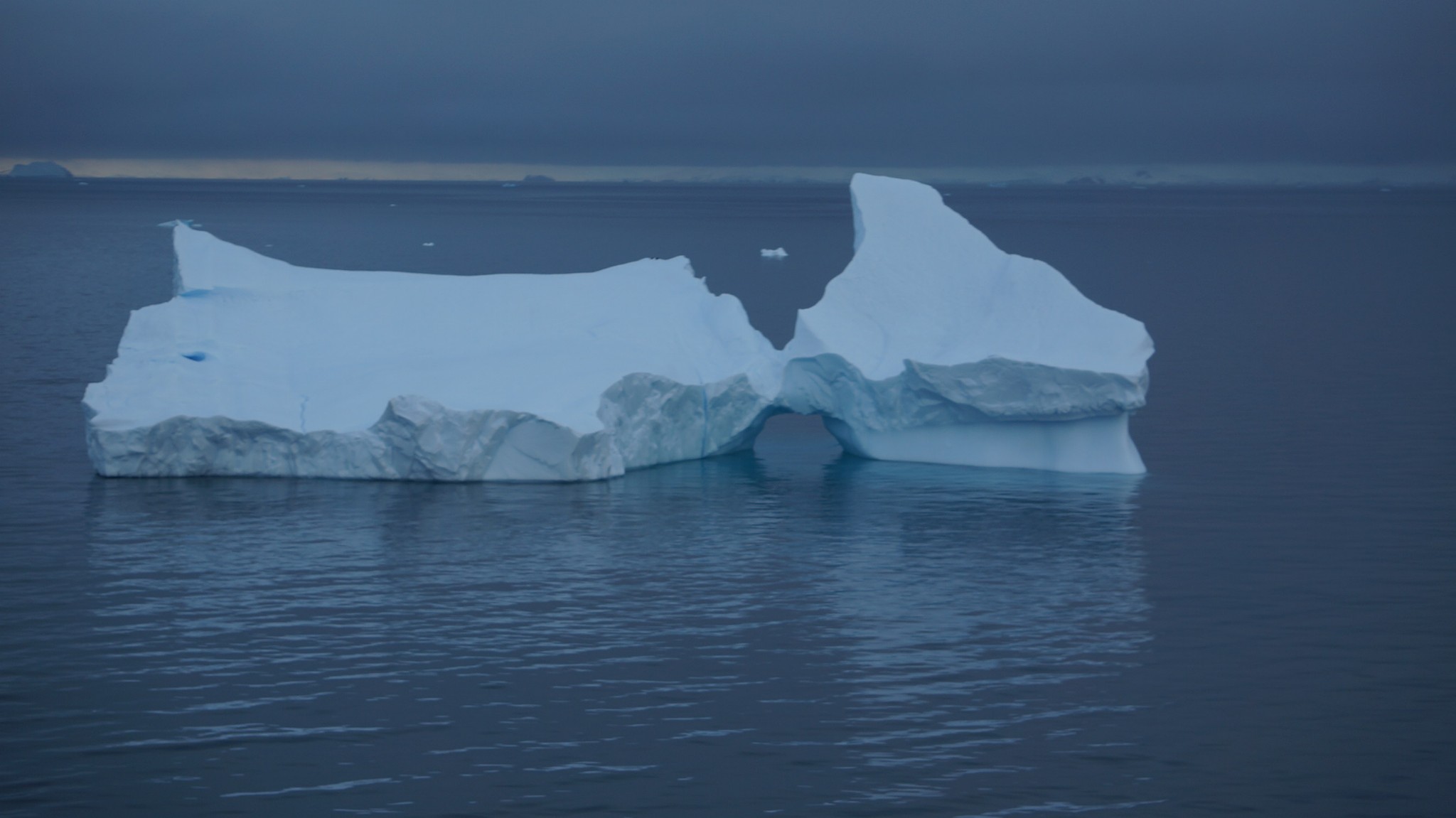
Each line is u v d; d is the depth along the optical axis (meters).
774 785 18.88
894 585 27.94
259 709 21.30
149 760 19.45
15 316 70.12
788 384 40.12
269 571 28.05
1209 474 38.22
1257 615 26.25
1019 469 38.72
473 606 26.25
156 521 31.52
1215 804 18.50
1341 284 99.50
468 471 35.28
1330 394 52.06
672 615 25.89
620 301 42.75
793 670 23.20
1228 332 71.31
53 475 35.97
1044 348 38.03
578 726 20.80
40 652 23.53
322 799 18.33
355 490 34.62
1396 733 20.89
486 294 42.41
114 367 37.50
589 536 31.17
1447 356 62.06
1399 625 25.78
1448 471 38.59
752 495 35.31
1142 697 22.16
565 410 35.91
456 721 20.95
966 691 22.31
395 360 38.66
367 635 24.56
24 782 18.72
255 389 36.88
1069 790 18.83
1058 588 27.84
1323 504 34.81
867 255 41.62
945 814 18.09
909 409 38.84
